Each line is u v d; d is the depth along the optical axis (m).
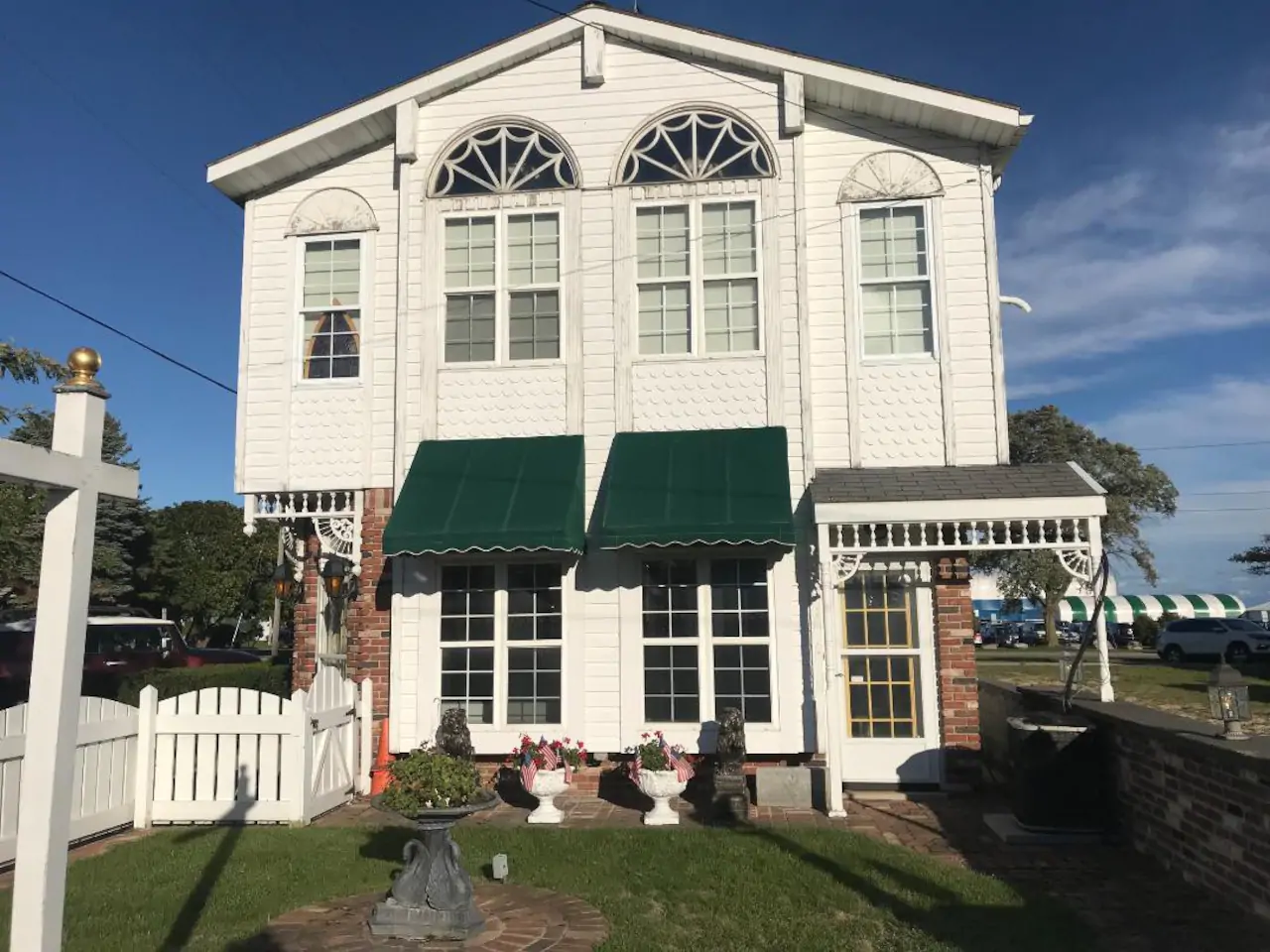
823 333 11.23
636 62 11.80
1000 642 54.56
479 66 11.87
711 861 7.62
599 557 11.01
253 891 6.93
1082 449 46.09
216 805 9.24
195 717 9.37
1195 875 7.10
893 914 6.38
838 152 11.52
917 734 10.61
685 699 10.72
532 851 7.98
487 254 11.81
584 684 10.83
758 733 10.48
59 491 3.94
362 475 11.66
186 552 38.78
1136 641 47.81
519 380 11.48
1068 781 8.42
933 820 9.27
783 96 11.46
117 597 37.44
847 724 10.70
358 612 11.49
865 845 8.12
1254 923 6.22
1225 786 6.67
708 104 11.60
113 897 6.79
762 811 9.69
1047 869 7.60
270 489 11.77
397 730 11.07
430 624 11.20
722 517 9.90
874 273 11.37
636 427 11.22
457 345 11.71
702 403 11.19
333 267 12.21
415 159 11.95
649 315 11.54
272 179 12.30
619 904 6.57
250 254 12.28
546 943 5.88
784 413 11.05
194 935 6.03
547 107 11.89
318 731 9.64
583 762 9.89
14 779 7.83
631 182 11.64
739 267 11.44
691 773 9.47
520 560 11.18
